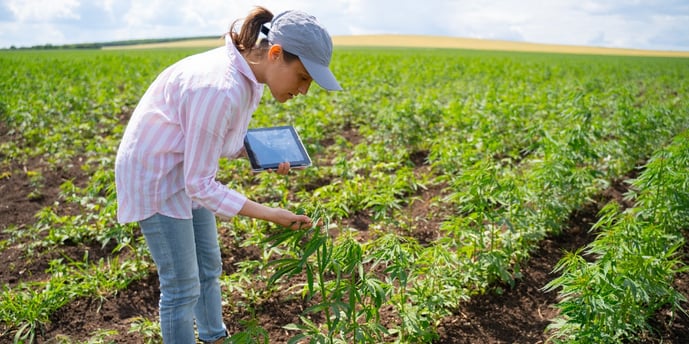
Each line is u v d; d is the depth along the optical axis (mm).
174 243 3119
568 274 3504
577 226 5965
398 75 19953
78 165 8836
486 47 73062
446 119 9664
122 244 5125
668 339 3959
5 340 4184
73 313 4535
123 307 4652
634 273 3523
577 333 3408
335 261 2949
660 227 4586
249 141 3303
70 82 17984
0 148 9539
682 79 22688
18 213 6941
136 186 2979
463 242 4922
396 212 6180
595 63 34812
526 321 4297
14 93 14562
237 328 4254
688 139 5016
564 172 5566
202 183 2816
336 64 23672
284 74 2791
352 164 7688
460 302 4508
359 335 3055
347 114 11773
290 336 4164
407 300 4258
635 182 4848
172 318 3287
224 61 2805
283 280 4801
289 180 7348
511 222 4891
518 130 9148
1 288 5020
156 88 2947
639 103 14414
